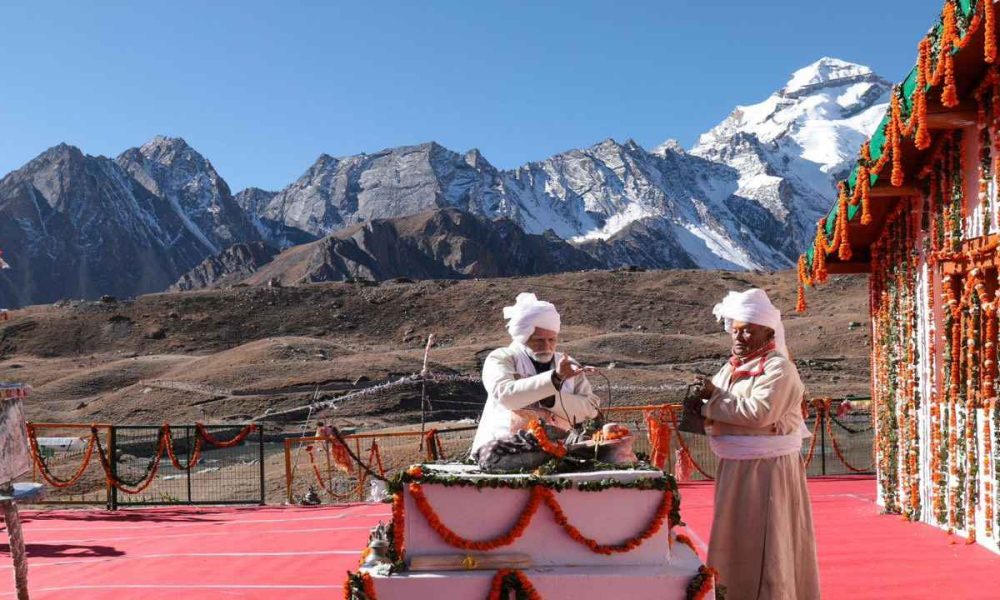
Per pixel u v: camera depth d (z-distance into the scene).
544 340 6.04
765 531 5.71
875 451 12.60
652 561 5.19
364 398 74.88
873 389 12.76
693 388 5.96
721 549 5.79
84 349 130.62
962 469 9.73
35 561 10.37
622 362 97.69
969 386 9.36
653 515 5.21
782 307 136.88
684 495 14.73
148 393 84.69
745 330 5.98
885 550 9.33
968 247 9.19
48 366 119.56
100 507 17.80
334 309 142.38
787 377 5.77
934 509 10.38
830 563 8.80
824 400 18.36
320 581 8.56
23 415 6.45
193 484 32.59
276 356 97.12
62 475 32.22
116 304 143.25
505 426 5.85
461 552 5.14
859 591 7.70
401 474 5.21
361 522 12.77
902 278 11.34
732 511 5.79
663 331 134.12
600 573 5.07
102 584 8.85
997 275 8.94
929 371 10.54
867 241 12.94
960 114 9.04
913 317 11.05
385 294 146.75
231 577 8.92
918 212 10.85
